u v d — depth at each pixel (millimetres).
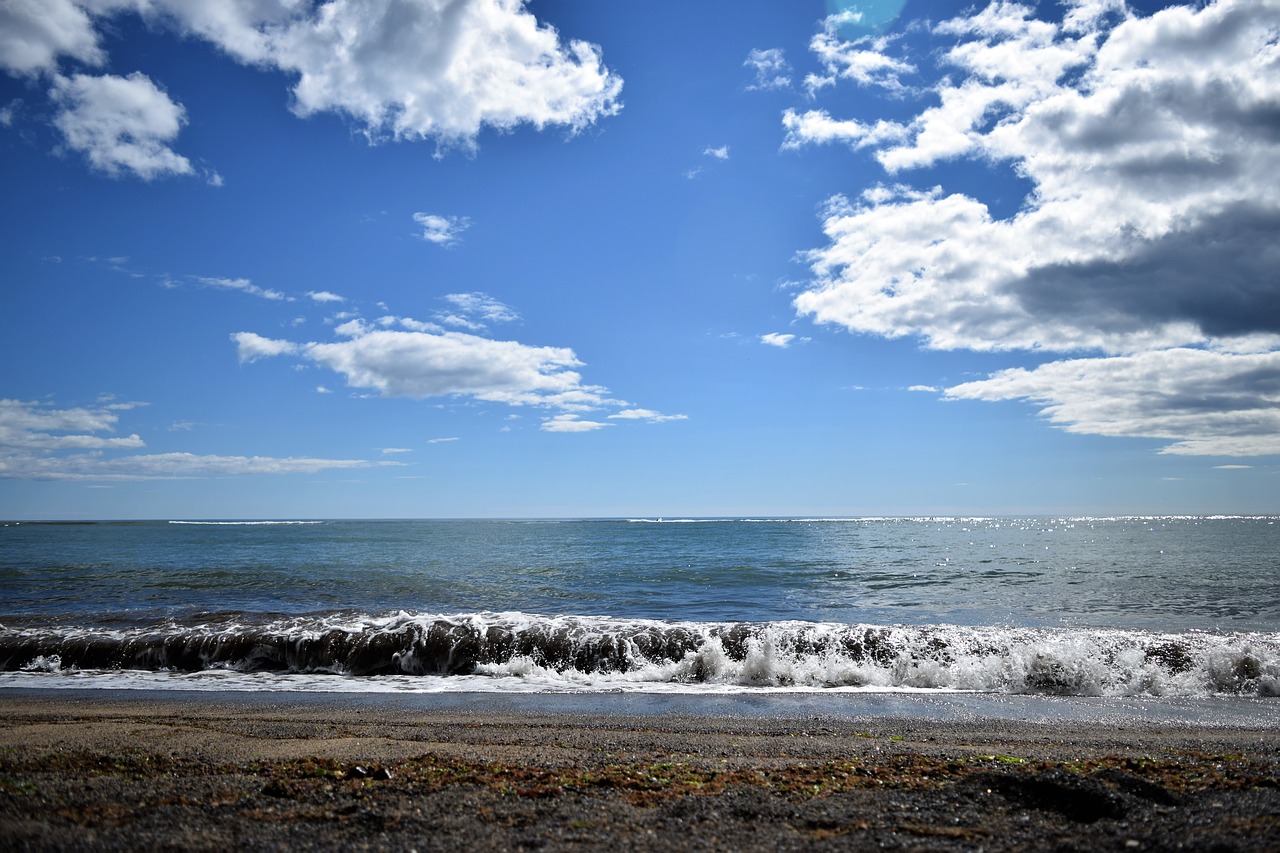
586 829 4098
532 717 9180
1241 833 3598
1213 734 8219
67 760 6078
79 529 116312
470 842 3869
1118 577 28828
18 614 17750
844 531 93125
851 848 3766
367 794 4848
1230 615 18781
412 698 10641
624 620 14547
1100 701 10242
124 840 3824
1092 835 3822
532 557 40438
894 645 12680
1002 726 8609
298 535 78312
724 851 3730
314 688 11469
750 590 24891
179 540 65250
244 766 5754
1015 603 21344
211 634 13695
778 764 6051
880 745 7359
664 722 8812
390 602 21531
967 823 4188
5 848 3646
